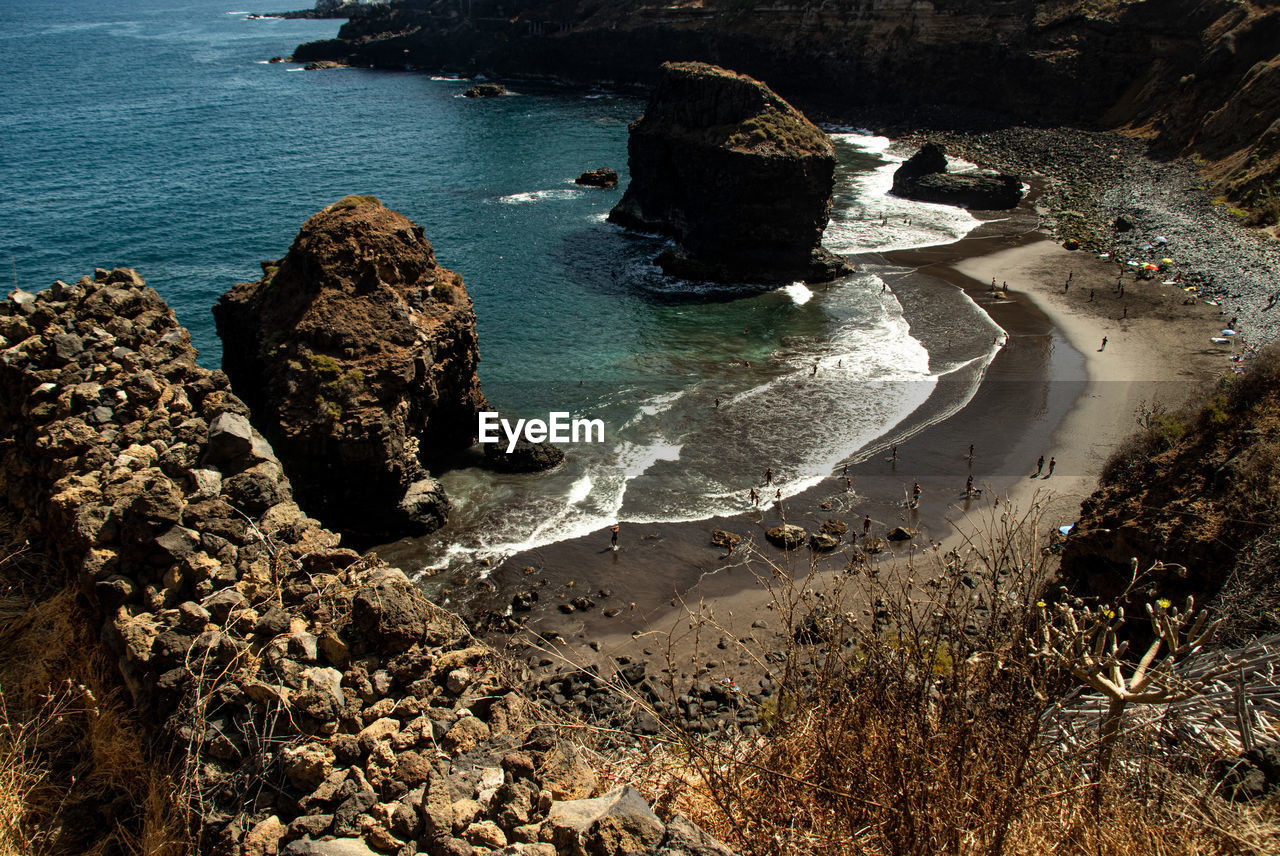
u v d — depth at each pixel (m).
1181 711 8.88
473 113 139.38
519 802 7.30
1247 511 21.52
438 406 43.81
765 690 26.12
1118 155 103.69
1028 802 6.83
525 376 54.06
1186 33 109.25
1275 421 23.66
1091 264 73.19
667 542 36.97
